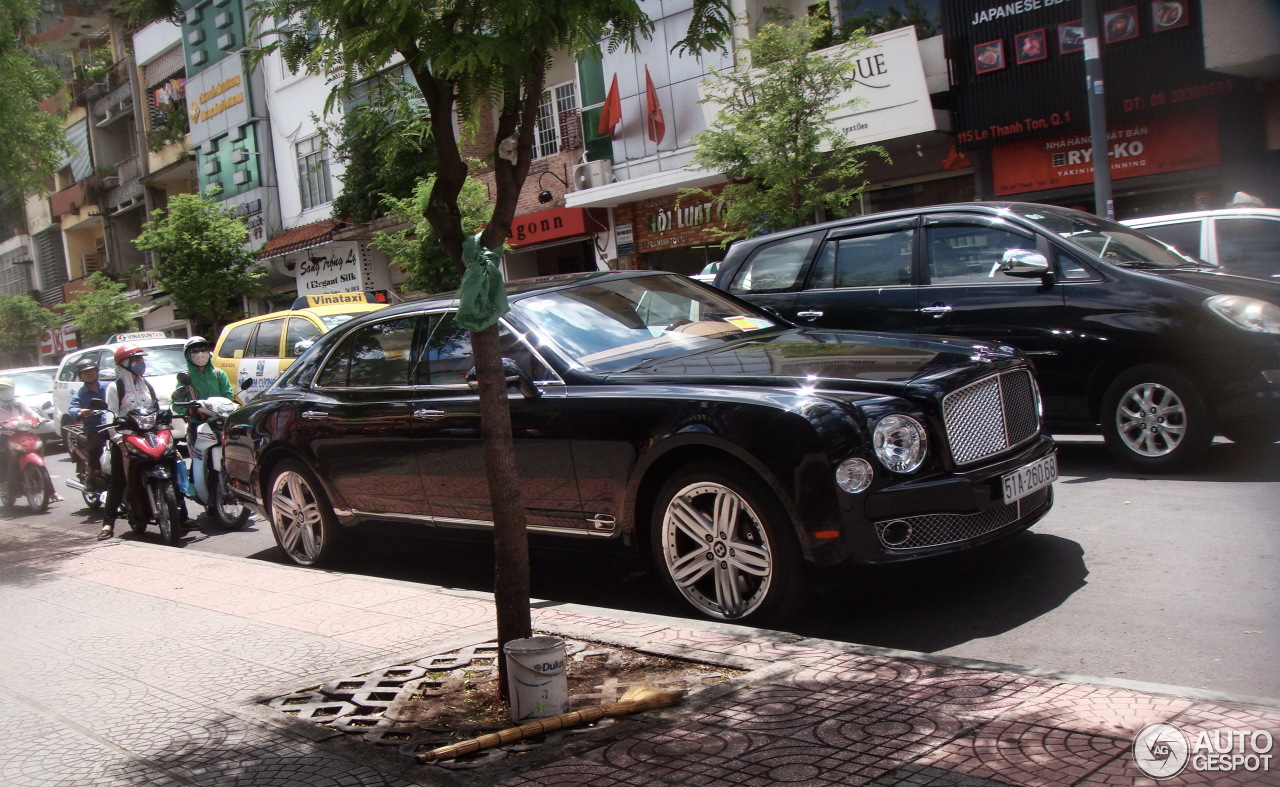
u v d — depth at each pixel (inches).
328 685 168.6
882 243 330.6
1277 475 267.6
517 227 890.7
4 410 502.3
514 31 143.7
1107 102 592.7
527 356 223.3
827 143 639.1
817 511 176.7
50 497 473.4
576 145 863.7
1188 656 159.3
